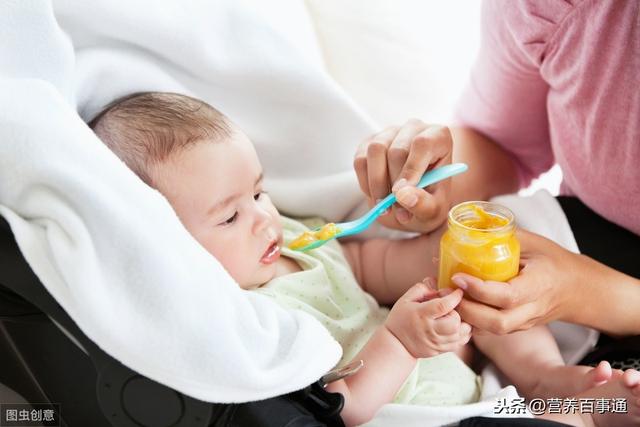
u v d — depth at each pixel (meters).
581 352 1.18
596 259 1.20
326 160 1.35
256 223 1.13
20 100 0.90
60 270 0.82
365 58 1.58
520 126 1.38
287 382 0.89
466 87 1.44
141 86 1.17
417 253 1.26
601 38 1.04
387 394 1.02
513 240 0.96
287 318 0.96
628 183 1.13
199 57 1.19
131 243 0.85
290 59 1.25
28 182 0.87
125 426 0.89
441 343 0.97
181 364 0.84
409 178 1.08
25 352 0.95
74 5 1.05
